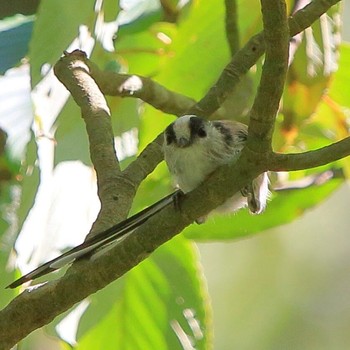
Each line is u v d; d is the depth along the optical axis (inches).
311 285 673.6
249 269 672.4
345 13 619.2
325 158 252.2
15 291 333.4
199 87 421.4
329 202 688.4
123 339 379.6
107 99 385.1
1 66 376.5
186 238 398.9
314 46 366.6
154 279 378.3
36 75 325.1
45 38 324.5
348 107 419.5
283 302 663.8
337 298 668.7
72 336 357.1
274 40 238.4
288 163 253.8
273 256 677.9
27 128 384.8
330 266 677.9
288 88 370.0
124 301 377.1
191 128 330.3
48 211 332.2
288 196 412.2
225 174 262.1
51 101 348.8
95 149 324.2
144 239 270.2
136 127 386.6
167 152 330.3
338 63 381.7
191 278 381.4
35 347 470.3
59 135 343.6
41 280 334.6
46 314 276.4
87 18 326.6
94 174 342.3
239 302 664.4
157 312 379.6
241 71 353.7
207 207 267.9
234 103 406.6
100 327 377.4
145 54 414.6
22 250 328.2
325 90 370.3
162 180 395.5
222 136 332.2
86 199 338.0
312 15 322.3
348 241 684.1
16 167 382.3
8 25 384.5
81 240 331.9
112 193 310.2
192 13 402.9
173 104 382.9
